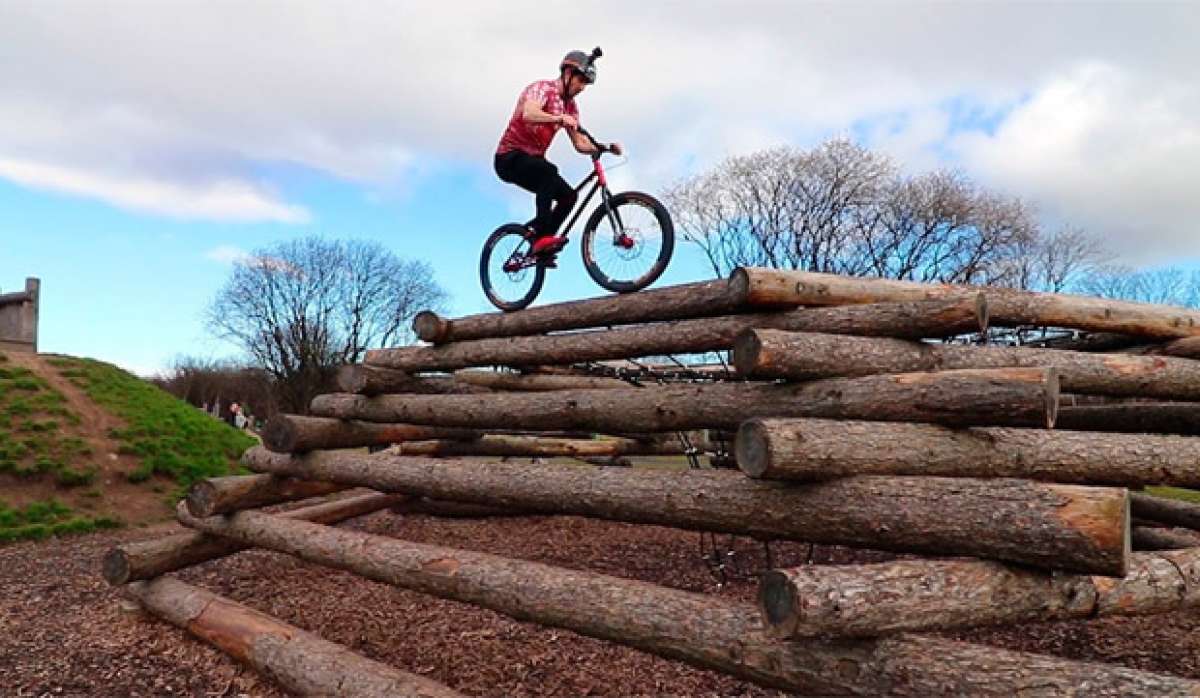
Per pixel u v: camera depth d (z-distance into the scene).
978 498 2.99
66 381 15.01
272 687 4.88
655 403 4.94
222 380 50.44
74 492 11.58
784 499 3.59
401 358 7.90
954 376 3.50
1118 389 5.75
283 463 7.09
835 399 3.90
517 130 6.83
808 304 5.04
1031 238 26.14
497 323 7.11
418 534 9.46
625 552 8.35
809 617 2.56
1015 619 3.00
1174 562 3.66
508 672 4.80
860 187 25.33
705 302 5.32
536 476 5.07
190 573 7.55
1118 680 2.44
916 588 2.77
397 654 5.19
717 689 4.43
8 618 6.32
